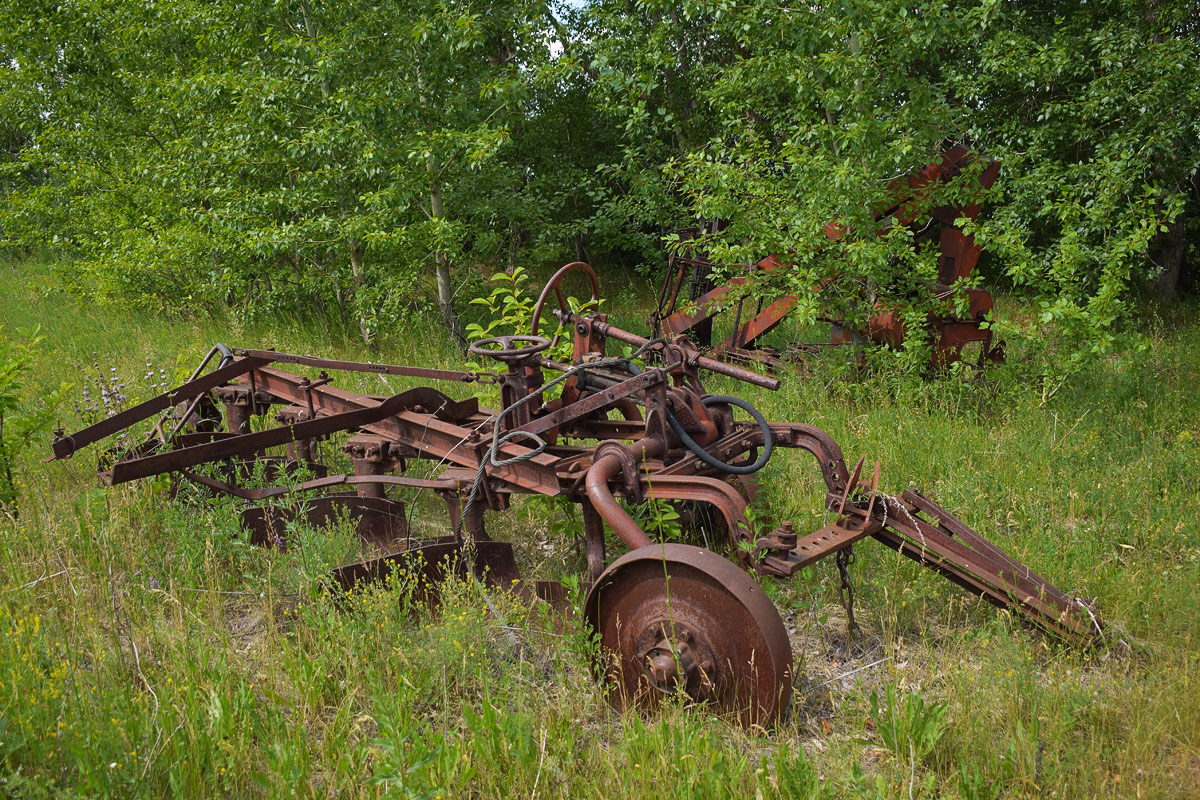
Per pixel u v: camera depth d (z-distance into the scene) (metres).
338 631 3.79
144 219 13.34
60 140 14.55
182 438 5.78
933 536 3.92
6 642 3.34
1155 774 2.94
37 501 5.55
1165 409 7.29
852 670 3.83
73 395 8.09
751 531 3.69
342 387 8.50
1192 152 10.28
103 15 13.77
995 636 3.84
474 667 3.59
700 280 10.03
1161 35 11.13
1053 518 5.19
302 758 2.88
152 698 3.25
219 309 13.55
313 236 11.23
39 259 24.08
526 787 2.86
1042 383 7.62
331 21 11.12
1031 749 3.02
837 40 7.69
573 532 4.92
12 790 2.56
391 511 5.30
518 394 4.64
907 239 7.48
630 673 3.52
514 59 12.05
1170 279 13.20
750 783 2.88
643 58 11.71
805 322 7.69
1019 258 7.50
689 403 4.50
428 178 10.79
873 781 2.93
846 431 6.70
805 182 7.73
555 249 12.62
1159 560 4.66
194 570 4.43
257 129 11.10
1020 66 10.28
